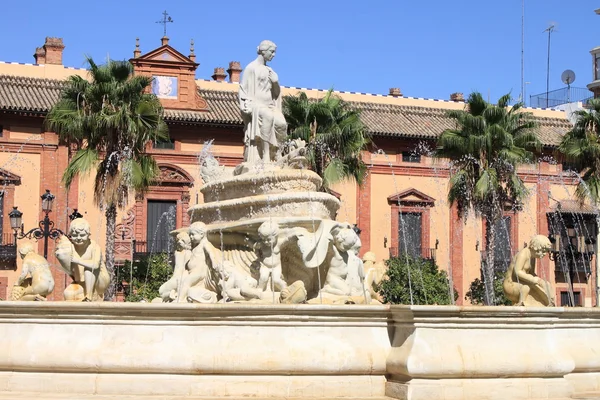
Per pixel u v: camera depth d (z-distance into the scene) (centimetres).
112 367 1081
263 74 1697
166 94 4931
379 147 5241
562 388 1151
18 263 4453
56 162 4612
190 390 1082
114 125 3494
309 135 3591
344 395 1112
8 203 4516
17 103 4481
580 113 4125
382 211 5234
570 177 5525
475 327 1126
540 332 1159
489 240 4003
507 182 3988
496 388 1116
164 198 4844
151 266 3659
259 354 1092
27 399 1046
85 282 1355
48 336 1103
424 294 3909
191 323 1101
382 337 1142
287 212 1530
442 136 3959
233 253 1561
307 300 1412
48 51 4850
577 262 5372
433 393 1088
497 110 3891
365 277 1547
